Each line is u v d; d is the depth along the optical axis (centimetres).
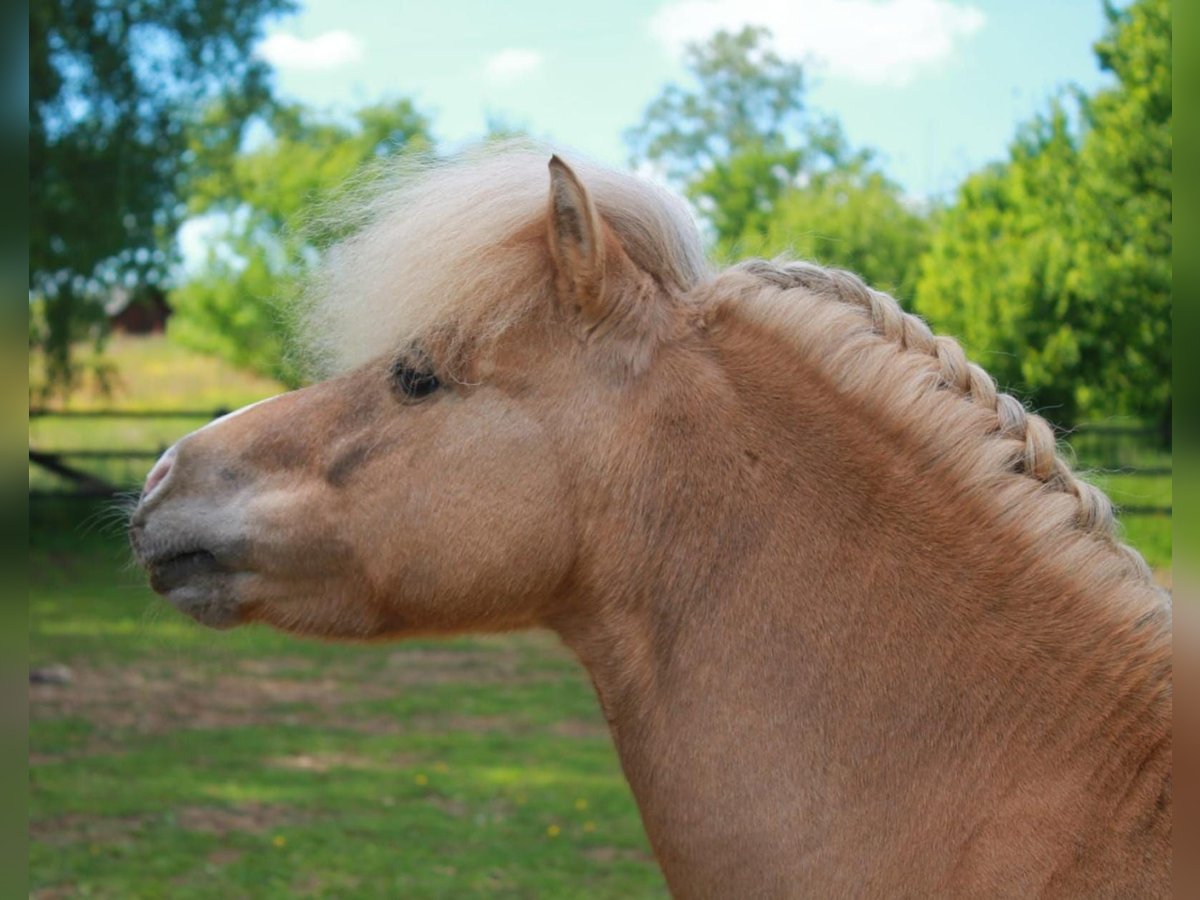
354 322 228
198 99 1877
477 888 583
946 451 203
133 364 3612
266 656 1145
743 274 222
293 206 2973
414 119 3164
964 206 1658
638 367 211
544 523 211
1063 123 1555
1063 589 196
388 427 219
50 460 1847
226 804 700
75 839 634
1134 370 1382
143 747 816
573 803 714
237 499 225
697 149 5297
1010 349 1443
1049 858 179
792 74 5300
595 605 214
